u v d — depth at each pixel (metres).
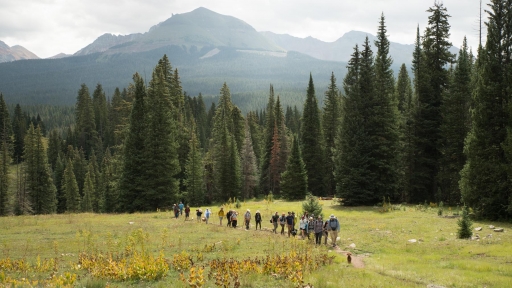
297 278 11.98
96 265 14.29
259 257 16.91
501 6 29.91
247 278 12.66
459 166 40.12
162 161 48.22
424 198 43.62
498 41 29.91
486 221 27.97
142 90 49.84
